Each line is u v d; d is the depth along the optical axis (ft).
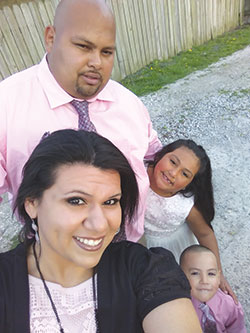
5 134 4.65
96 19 4.10
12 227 10.22
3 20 14.57
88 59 4.27
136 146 5.56
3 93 4.65
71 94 4.69
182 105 16.61
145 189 5.64
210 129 14.25
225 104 16.05
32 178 3.05
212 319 5.80
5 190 5.26
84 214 2.96
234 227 9.47
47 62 4.76
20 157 4.72
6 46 15.03
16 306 3.22
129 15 19.10
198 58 22.16
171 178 5.78
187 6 22.38
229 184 11.03
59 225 2.94
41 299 3.33
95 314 3.29
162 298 3.23
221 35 26.27
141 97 17.95
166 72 20.44
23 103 4.65
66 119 4.76
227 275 8.22
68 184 2.92
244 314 7.38
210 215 6.68
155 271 3.43
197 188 6.27
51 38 4.61
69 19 4.17
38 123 4.64
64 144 3.00
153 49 21.53
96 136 3.14
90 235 2.96
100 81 4.50
